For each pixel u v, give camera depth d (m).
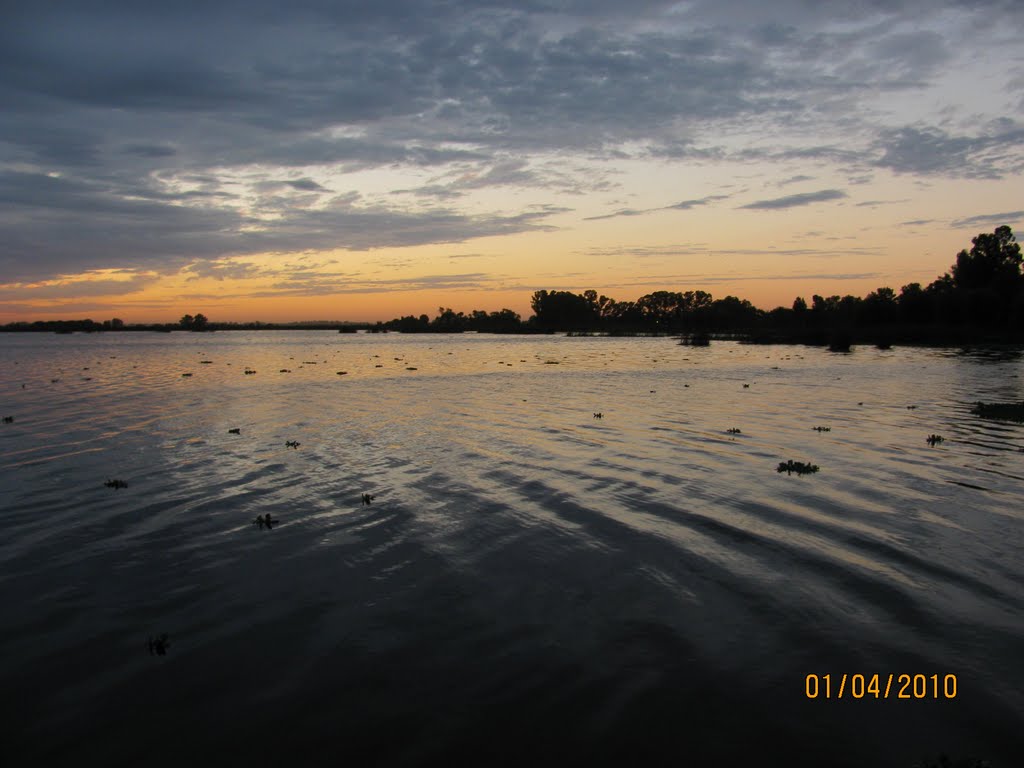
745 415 28.59
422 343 129.50
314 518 14.13
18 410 30.72
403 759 6.70
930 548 12.03
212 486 16.69
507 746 6.88
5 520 14.04
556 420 27.34
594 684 7.96
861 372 51.94
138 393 38.19
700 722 7.25
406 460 19.58
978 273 133.88
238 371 55.94
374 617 9.70
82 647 8.91
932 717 7.32
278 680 8.12
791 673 8.17
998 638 8.91
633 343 121.69
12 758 6.75
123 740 7.03
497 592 10.48
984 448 20.83
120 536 13.07
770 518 13.82
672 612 9.76
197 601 10.24
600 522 13.71
